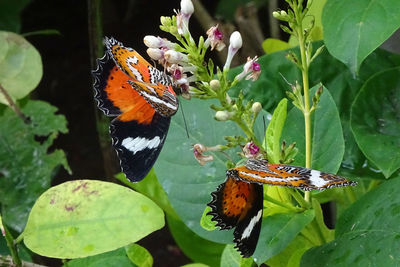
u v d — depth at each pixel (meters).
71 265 0.52
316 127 0.52
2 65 0.62
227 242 0.51
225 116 0.46
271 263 0.54
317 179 0.42
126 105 0.44
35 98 0.85
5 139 0.66
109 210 0.47
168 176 0.53
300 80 0.58
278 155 0.48
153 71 0.44
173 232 0.62
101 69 0.44
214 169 0.53
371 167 0.56
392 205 0.47
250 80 0.59
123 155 0.44
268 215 0.48
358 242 0.47
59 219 0.47
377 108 0.54
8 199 0.65
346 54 0.49
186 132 0.54
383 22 0.49
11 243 0.47
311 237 0.53
